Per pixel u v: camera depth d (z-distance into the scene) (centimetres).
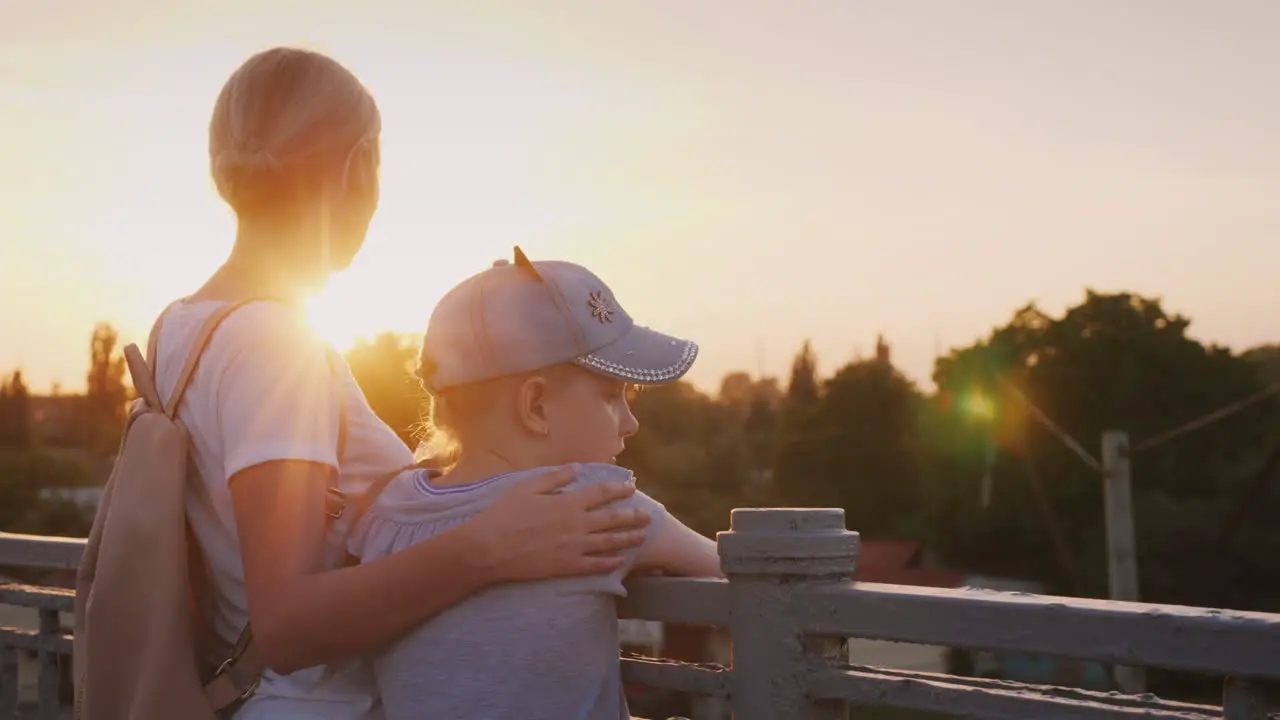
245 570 162
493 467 173
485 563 158
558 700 161
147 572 169
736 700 177
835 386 8050
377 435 183
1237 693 132
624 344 176
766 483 8631
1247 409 5441
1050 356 5662
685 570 189
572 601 163
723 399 10838
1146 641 135
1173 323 5700
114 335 12712
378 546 171
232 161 177
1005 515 5497
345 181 181
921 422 6750
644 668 190
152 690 166
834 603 166
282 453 162
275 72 179
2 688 304
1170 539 4591
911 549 5938
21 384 11075
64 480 8069
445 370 175
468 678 161
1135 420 5391
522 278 176
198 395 171
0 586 300
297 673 174
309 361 169
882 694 161
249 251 180
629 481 172
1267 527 4447
